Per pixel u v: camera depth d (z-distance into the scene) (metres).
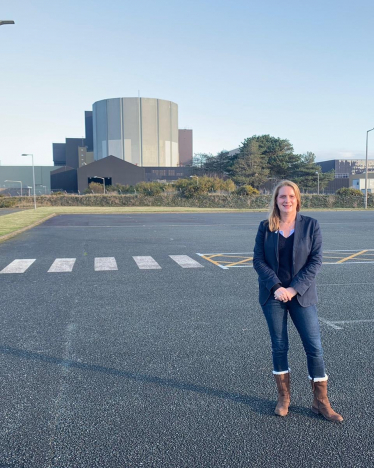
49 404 3.54
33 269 10.23
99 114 117.50
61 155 127.31
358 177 86.75
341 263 11.18
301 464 2.75
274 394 3.75
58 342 5.07
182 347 4.91
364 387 3.88
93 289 8.01
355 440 3.03
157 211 38.19
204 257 12.21
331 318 6.06
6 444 2.96
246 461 2.77
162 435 3.08
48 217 30.50
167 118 119.56
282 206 3.33
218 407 3.50
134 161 115.69
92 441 3.00
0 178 100.38
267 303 3.43
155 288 8.09
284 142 76.19
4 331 5.48
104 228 22.16
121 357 4.60
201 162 90.31
